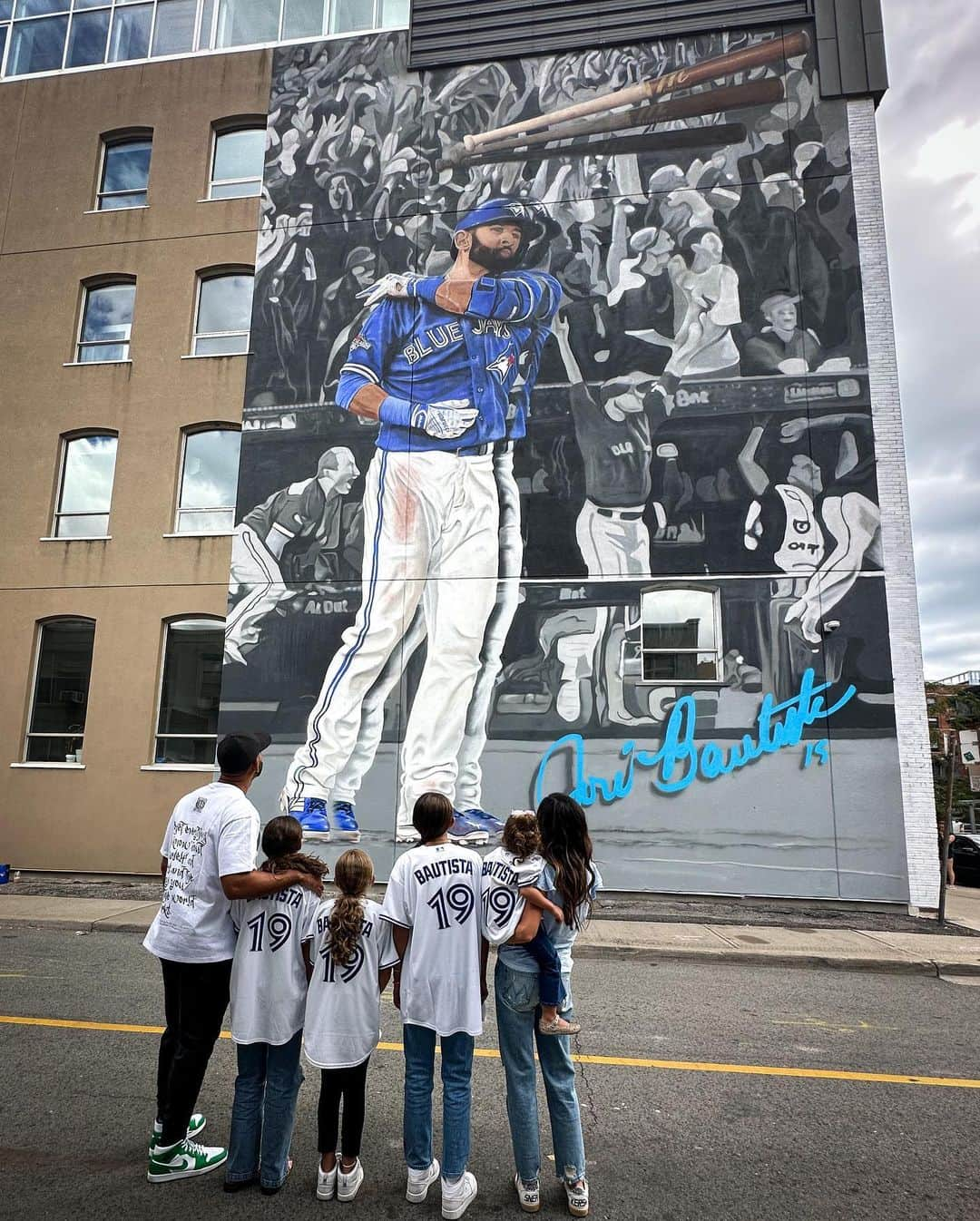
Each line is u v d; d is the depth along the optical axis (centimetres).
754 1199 362
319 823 1314
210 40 1686
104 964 800
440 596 1359
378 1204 352
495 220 1473
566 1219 342
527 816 365
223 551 1444
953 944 931
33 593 1487
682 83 1462
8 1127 423
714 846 1218
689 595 1312
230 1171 362
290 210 1550
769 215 1397
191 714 1412
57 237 1633
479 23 1548
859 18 1433
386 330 1466
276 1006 365
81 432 1555
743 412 1341
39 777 1413
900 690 1223
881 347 1327
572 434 1377
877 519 1276
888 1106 471
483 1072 520
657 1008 679
